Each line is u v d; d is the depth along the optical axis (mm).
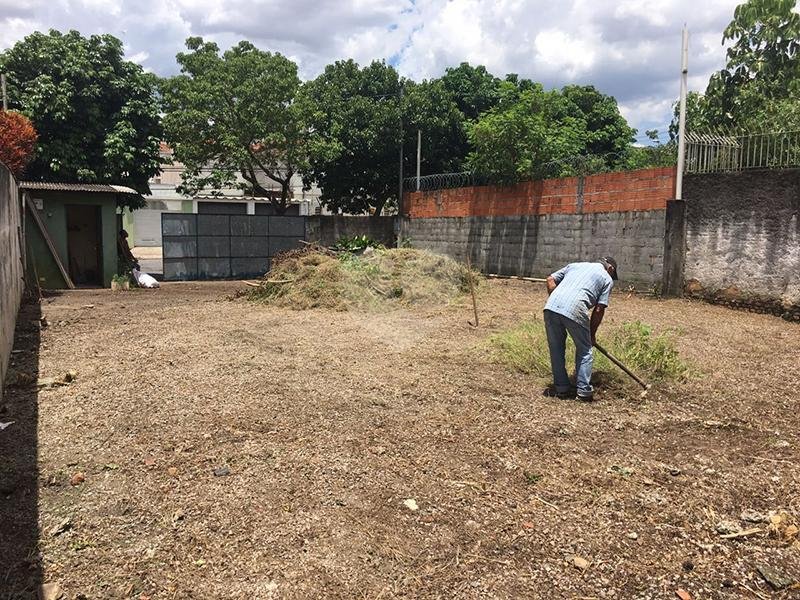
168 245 18094
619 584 2766
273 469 3918
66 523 3209
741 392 5715
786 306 9672
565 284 5531
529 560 2951
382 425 4773
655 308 10469
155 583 2723
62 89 16094
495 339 7633
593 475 3900
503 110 18438
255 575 2793
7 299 7082
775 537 3145
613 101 25562
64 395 5520
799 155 9680
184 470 3902
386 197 23531
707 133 11750
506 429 4719
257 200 36125
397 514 3373
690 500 3559
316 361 6855
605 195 13227
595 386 5789
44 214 14789
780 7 12375
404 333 8609
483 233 17344
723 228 10578
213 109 19203
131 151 17156
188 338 8102
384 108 21297
